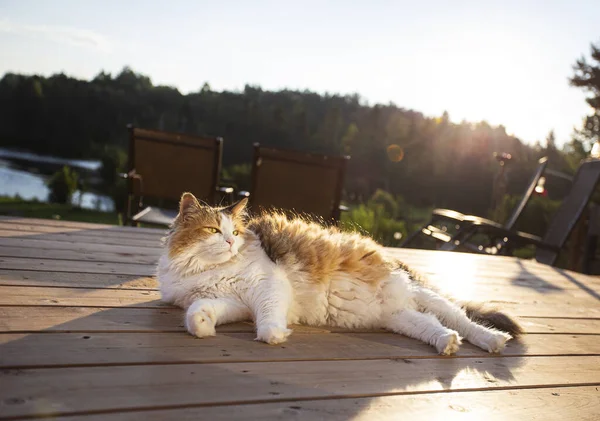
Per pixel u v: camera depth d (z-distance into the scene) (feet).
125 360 5.25
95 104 113.50
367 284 7.39
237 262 6.90
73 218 41.81
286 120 103.09
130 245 11.77
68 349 5.37
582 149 42.22
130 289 8.14
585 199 20.16
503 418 5.13
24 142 114.32
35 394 4.32
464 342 7.43
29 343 5.41
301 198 16.12
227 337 6.35
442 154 90.58
